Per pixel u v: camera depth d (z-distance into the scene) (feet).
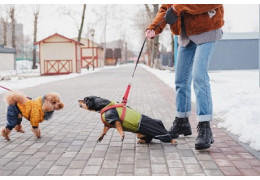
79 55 102.17
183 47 14.25
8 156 12.64
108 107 12.89
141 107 25.98
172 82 50.42
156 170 10.79
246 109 20.10
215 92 30.83
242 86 37.04
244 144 13.66
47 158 12.32
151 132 13.35
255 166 10.98
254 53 84.94
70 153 12.96
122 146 13.91
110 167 11.17
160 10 14.48
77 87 46.32
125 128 13.14
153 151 13.01
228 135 15.46
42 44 96.78
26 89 43.16
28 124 19.20
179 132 14.75
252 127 14.99
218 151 12.82
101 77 74.02
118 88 44.06
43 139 15.43
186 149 13.19
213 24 12.96
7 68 113.91
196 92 12.94
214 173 10.42
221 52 84.89
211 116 12.87
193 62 13.60
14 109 14.97
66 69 97.40
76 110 24.76
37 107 15.07
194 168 10.92
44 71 94.94
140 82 55.26
